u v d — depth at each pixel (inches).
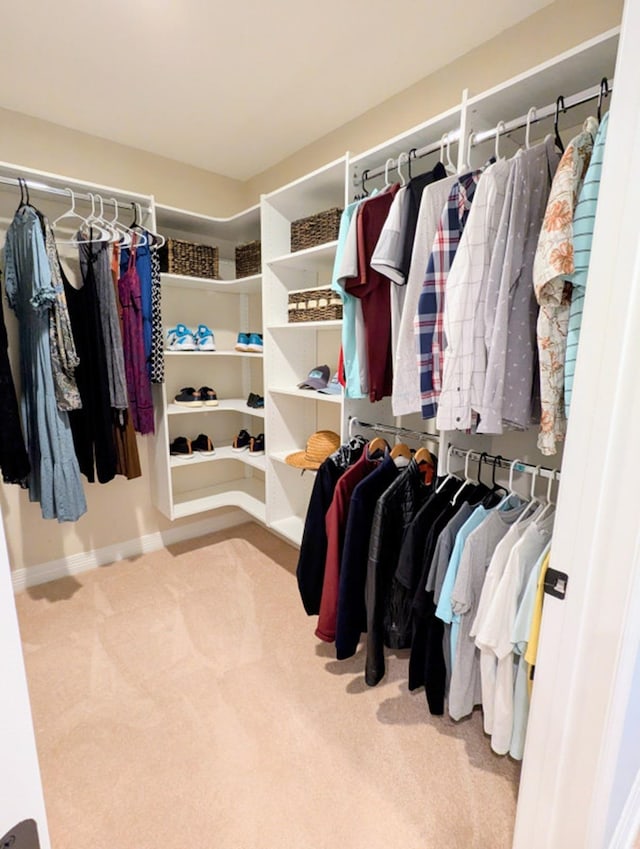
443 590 48.2
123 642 71.9
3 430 68.6
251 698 60.7
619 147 22.9
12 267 70.8
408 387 52.9
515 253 41.8
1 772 13.8
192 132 85.0
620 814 40.6
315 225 74.4
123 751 52.6
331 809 46.1
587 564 27.3
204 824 44.6
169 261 87.1
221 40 59.7
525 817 34.1
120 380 78.0
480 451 61.4
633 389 24.3
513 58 58.5
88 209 85.4
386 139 75.4
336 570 60.7
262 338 94.9
